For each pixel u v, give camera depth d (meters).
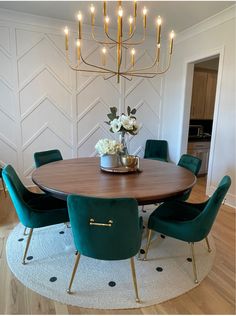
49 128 3.90
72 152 4.14
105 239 1.44
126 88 4.34
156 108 4.69
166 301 1.63
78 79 3.96
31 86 3.66
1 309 1.54
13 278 1.82
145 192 1.68
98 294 1.68
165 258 2.10
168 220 1.84
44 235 2.45
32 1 2.98
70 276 1.85
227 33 3.20
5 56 3.44
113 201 1.32
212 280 1.83
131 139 4.58
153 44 4.39
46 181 1.91
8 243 2.28
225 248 2.27
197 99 5.02
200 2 2.92
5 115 3.59
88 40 3.90
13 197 1.83
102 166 2.28
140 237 1.59
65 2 3.00
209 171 3.70
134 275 1.62
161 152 4.61
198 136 4.93
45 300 1.62
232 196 3.29
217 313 1.54
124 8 3.13
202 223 1.67
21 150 3.78
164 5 3.02
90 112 4.15
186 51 4.02
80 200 1.36
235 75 3.14
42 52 3.64
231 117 3.25
